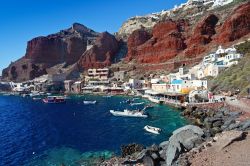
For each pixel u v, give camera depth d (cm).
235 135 5031
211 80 14312
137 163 5447
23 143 8206
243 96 11025
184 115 10938
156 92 17000
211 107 10775
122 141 7888
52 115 13562
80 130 9675
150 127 8869
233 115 8581
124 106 15225
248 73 12444
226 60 15862
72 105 17225
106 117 12050
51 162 6400
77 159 6488
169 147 5269
